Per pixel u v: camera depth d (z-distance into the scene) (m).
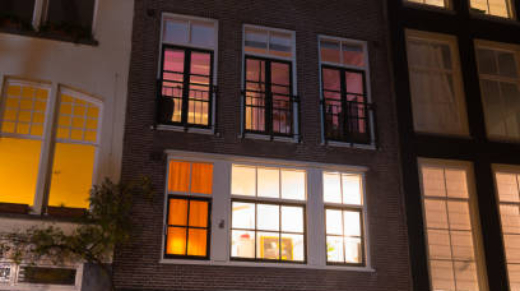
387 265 10.17
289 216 10.05
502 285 10.62
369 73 11.52
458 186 11.23
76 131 9.53
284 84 10.98
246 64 10.89
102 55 9.90
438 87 11.96
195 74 10.43
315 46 11.34
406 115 11.25
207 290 9.08
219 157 9.83
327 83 11.29
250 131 10.38
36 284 8.35
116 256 8.83
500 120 12.15
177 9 10.63
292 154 10.39
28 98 9.47
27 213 8.77
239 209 9.81
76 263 8.55
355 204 10.48
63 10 10.14
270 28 11.16
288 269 9.62
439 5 12.65
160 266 8.99
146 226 9.12
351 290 9.81
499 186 11.50
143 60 10.11
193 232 9.44
